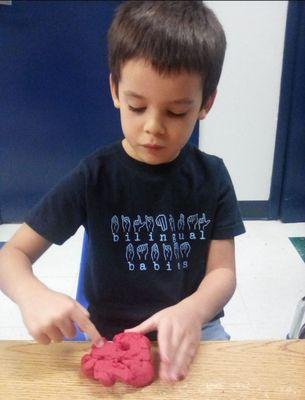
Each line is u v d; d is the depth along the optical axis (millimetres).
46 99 1974
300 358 520
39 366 506
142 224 713
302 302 1141
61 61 1910
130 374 475
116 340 525
